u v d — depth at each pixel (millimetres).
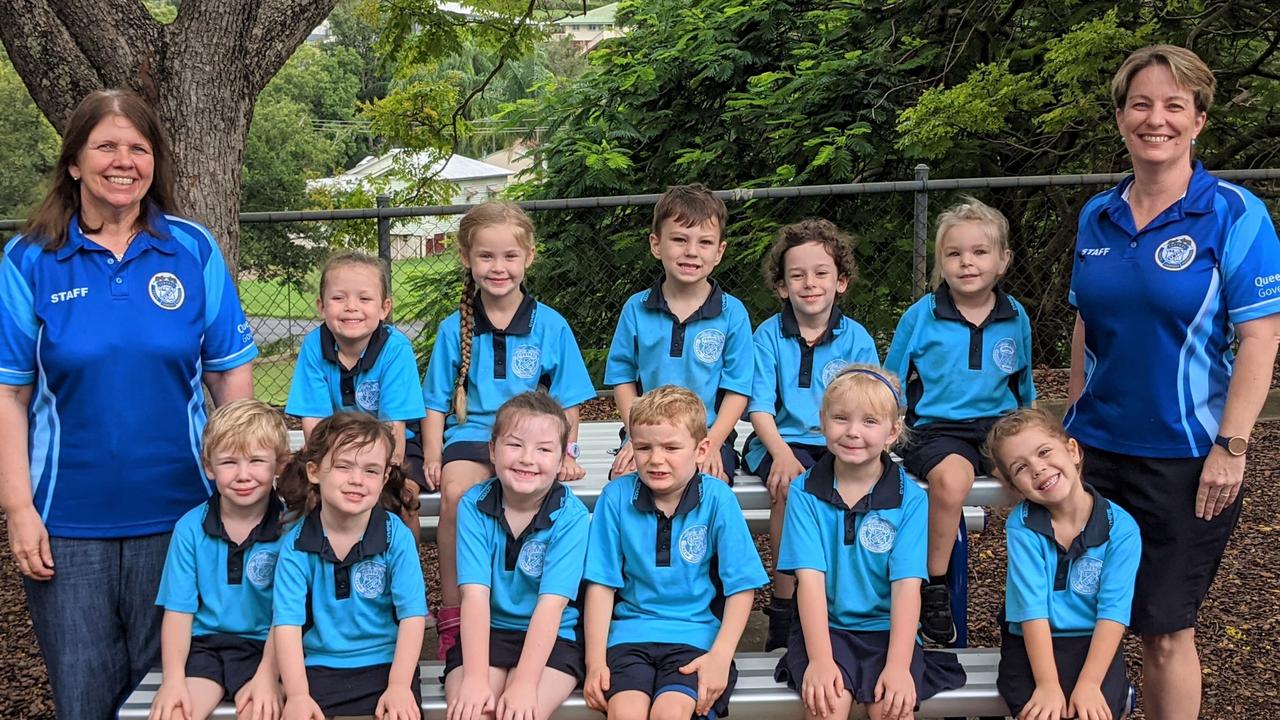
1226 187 2648
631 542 2828
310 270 6902
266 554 2732
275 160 29203
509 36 10047
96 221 2566
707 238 3336
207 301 2709
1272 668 3615
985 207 3426
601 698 2639
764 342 3480
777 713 2682
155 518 2656
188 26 4109
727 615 2762
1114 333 2725
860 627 2834
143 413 2584
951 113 7215
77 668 2621
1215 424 2670
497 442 2754
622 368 3506
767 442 3307
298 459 2717
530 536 2795
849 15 9414
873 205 7961
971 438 3287
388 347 3271
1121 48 6891
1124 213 2732
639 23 11188
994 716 2711
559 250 8336
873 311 7352
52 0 3947
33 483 2559
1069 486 2684
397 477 2986
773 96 8836
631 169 9445
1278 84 8070
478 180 19844
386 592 2703
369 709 2631
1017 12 8836
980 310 3391
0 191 28422
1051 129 7461
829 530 2842
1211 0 7883
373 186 13078
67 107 4031
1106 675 2635
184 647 2654
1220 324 2656
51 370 2506
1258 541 4684
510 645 2779
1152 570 2756
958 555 3367
